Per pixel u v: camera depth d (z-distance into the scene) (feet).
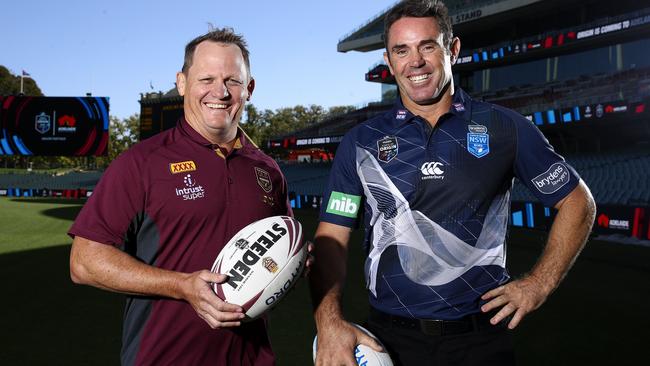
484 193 6.95
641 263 26.61
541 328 15.56
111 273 6.20
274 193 7.59
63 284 22.47
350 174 7.58
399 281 7.06
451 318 6.84
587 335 14.87
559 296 19.74
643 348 13.73
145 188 6.66
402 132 7.29
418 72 7.02
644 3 73.87
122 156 6.77
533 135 7.04
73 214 58.65
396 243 7.11
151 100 87.45
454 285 6.88
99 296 20.24
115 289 6.32
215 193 6.86
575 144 75.05
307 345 14.12
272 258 6.39
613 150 69.87
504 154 7.03
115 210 6.53
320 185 95.81
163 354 6.66
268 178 7.53
